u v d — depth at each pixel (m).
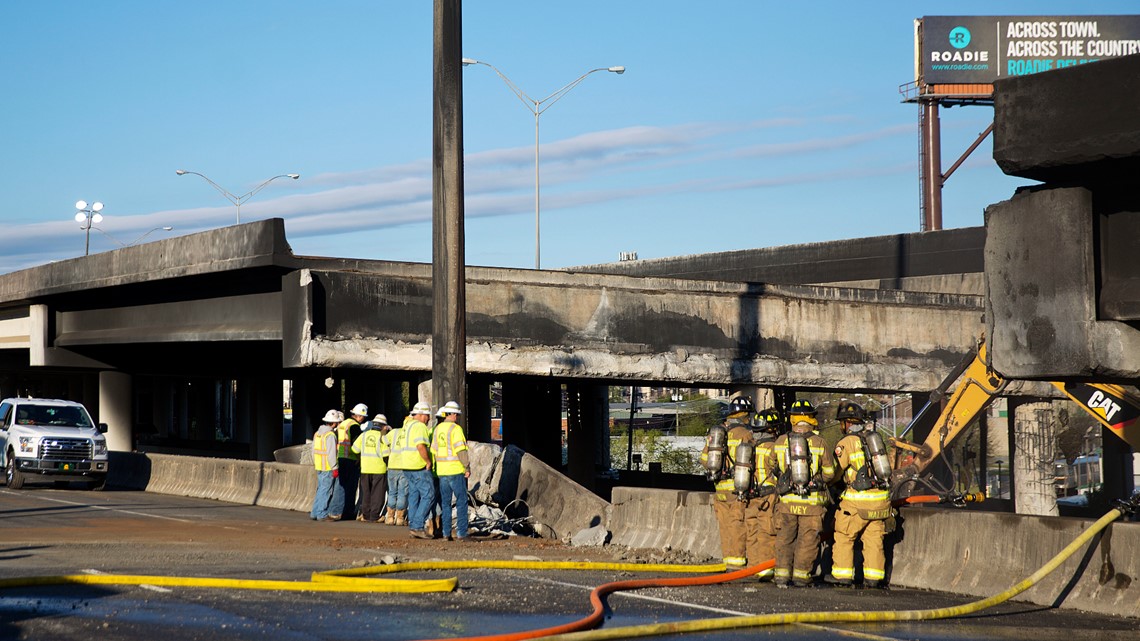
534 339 27.02
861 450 12.73
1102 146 8.59
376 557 14.55
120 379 42.06
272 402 53.16
